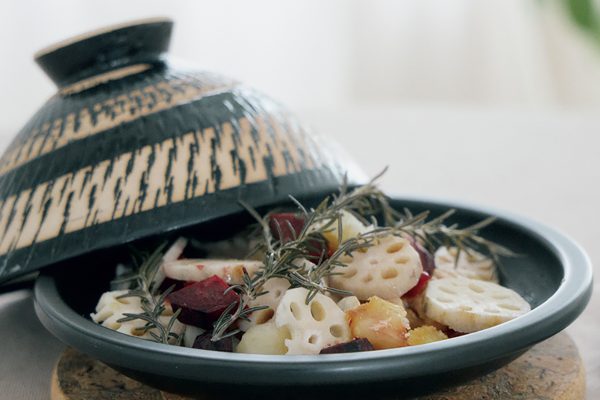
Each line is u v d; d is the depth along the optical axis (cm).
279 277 42
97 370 48
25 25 154
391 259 44
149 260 46
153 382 39
